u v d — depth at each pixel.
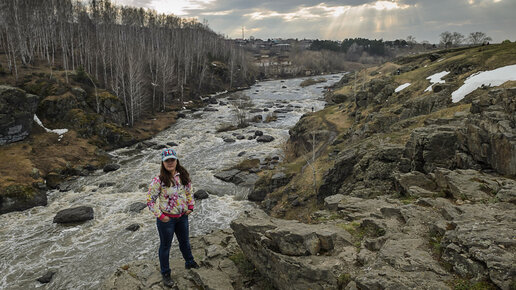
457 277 5.94
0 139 48.66
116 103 70.94
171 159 6.98
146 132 71.44
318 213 12.80
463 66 55.50
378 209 10.75
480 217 7.80
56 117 59.81
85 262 26.67
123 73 80.94
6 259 27.05
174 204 7.24
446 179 12.20
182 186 7.34
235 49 182.38
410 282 5.78
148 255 27.66
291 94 129.00
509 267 5.36
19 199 36.81
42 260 26.97
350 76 142.88
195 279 7.76
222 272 8.05
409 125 37.12
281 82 174.62
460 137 16.28
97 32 114.56
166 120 81.88
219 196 41.16
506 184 10.38
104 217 34.66
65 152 52.19
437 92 48.31
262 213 10.09
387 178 25.06
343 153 36.03
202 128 75.88
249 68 187.88
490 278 5.43
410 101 47.38
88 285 23.86
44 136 54.78
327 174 34.44
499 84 40.16
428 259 6.50
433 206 9.98
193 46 139.88
